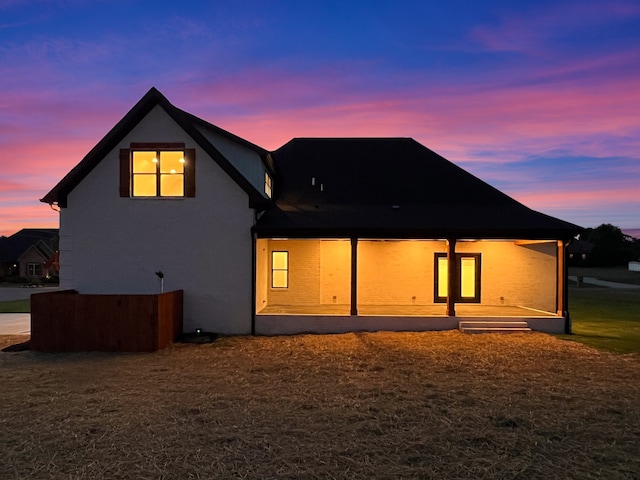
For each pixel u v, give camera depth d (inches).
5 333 569.9
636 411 267.0
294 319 526.3
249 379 335.6
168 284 524.7
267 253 632.4
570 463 198.1
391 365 376.8
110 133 518.0
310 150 722.2
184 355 419.2
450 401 283.6
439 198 634.2
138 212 526.3
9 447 213.0
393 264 654.5
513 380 332.5
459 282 656.4
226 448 211.2
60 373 354.6
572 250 2252.7
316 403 279.1
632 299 978.7
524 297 651.5
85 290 523.5
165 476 183.0
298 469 189.9
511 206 621.6
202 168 527.8
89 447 212.4
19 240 2239.2
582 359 397.4
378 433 230.8
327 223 543.2
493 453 207.6
